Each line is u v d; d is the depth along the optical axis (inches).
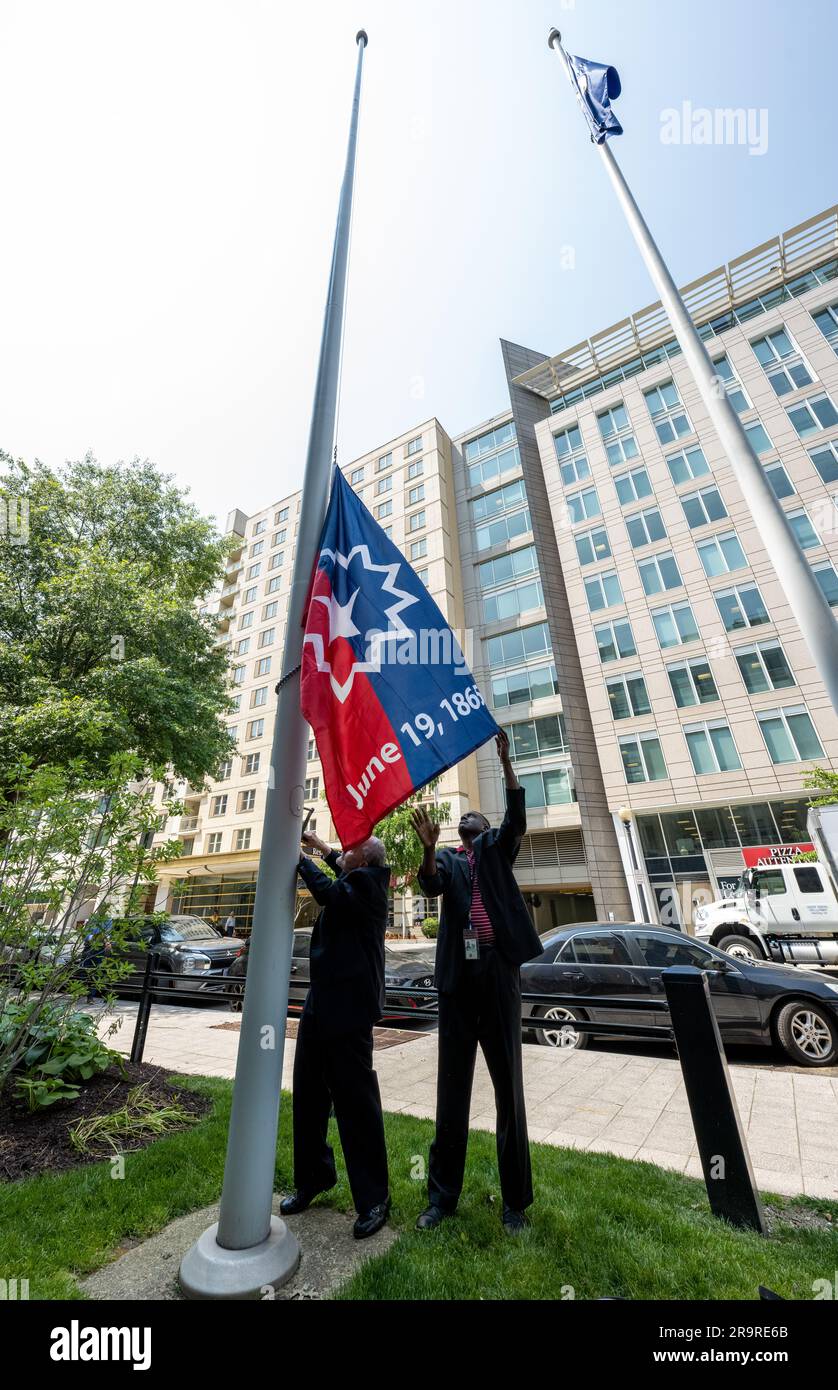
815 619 123.8
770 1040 226.7
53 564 569.0
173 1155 126.4
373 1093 105.6
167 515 698.8
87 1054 164.1
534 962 281.3
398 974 327.9
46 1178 114.9
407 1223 101.0
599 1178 116.4
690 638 885.2
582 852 915.4
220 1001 197.3
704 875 792.3
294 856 105.5
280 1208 106.5
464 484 1291.8
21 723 417.4
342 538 131.8
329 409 138.9
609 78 252.5
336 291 153.3
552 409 1210.6
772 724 788.6
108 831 161.5
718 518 912.3
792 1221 103.0
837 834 495.2
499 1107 102.7
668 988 118.1
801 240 958.4
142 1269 88.7
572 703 976.9
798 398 896.3
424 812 110.7
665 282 190.9
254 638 1497.3
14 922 153.4
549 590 1064.8
